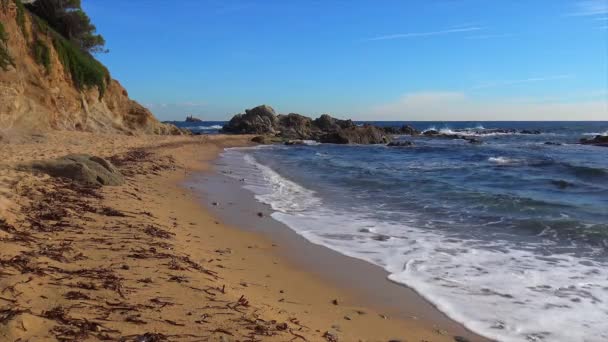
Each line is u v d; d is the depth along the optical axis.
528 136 72.38
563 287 6.36
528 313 5.50
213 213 10.85
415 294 6.09
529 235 9.27
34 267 4.66
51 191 9.11
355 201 13.27
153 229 7.59
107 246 6.12
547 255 7.90
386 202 13.11
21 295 3.95
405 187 16.11
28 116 23.73
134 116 41.91
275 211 11.56
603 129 103.50
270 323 4.42
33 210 7.40
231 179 17.70
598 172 19.81
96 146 22.20
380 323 5.12
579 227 9.71
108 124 35.34
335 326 4.89
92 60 36.47
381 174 20.42
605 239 8.83
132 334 3.63
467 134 78.12
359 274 6.86
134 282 4.84
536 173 21.19
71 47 32.44
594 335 4.95
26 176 9.95
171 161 21.28
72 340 3.38
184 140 38.12
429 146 46.16
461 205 12.55
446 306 5.70
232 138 53.28
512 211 11.61
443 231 9.61
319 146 47.38
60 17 35.97
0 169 10.20
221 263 6.68
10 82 22.36
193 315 4.25
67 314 3.76
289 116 77.00
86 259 5.41
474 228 9.88
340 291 6.14
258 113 76.94
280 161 27.78
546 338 4.88
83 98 32.56
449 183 17.19
